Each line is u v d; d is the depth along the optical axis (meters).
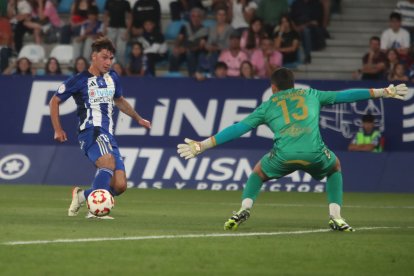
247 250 19.05
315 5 56.19
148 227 23.94
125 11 54.09
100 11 58.66
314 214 30.94
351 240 21.38
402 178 45.47
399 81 45.88
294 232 23.20
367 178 45.56
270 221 27.33
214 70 50.44
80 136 26.05
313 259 17.89
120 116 45.59
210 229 23.70
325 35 56.69
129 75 49.88
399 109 45.94
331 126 45.88
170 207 33.25
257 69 52.06
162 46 54.34
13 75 46.34
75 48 53.94
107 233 21.86
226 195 40.97
